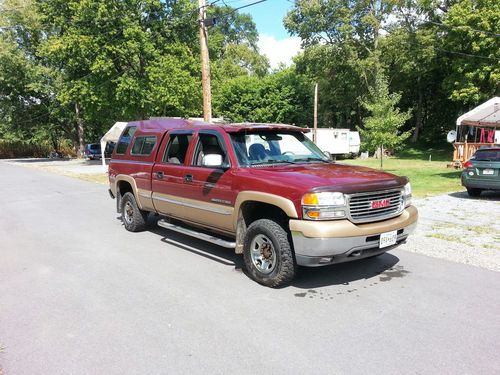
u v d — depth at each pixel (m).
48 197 13.12
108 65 26.28
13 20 38.59
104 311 4.15
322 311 4.08
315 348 3.36
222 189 5.27
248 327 3.76
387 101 19.91
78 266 5.64
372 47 34.16
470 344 3.39
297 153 5.75
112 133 24.03
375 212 4.57
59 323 3.89
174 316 4.01
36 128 41.91
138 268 5.52
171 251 6.36
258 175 4.85
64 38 26.88
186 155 6.04
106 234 7.60
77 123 44.03
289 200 4.39
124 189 8.12
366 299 4.36
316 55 34.09
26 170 27.34
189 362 3.18
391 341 3.46
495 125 20.67
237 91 39.56
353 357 3.21
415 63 31.95
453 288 4.64
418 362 3.13
